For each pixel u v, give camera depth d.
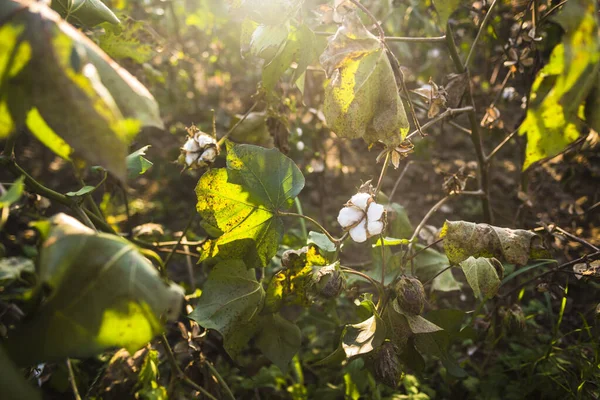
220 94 2.01
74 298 0.40
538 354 0.89
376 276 0.80
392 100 0.54
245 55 0.72
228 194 0.62
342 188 1.54
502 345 0.99
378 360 0.60
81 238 0.41
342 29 0.52
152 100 0.42
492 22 0.97
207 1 1.41
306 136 1.56
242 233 0.64
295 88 1.27
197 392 0.69
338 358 0.67
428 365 0.96
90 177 1.52
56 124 0.36
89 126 0.36
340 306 1.05
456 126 0.83
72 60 0.36
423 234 0.87
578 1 0.43
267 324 0.68
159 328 0.42
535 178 1.22
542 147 0.50
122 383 0.65
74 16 0.67
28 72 0.36
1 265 0.59
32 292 0.39
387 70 0.53
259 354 1.03
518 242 0.62
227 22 1.55
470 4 0.96
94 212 0.81
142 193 1.58
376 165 1.62
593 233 1.19
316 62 0.89
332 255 0.71
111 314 0.40
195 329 0.71
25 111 0.37
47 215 1.31
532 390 0.85
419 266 0.81
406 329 0.61
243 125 0.89
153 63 1.66
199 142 0.70
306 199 1.52
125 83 0.41
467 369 0.97
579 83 0.46
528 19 0.87
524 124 0.50
